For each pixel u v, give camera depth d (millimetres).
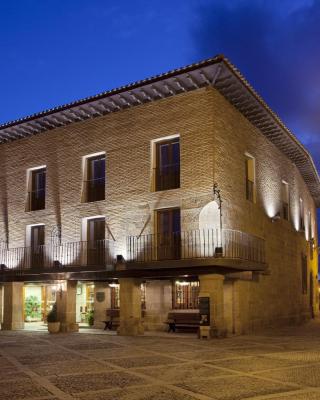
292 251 27297
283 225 25953
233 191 19984
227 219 19109
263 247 22531
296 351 14109
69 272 20500
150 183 20188
